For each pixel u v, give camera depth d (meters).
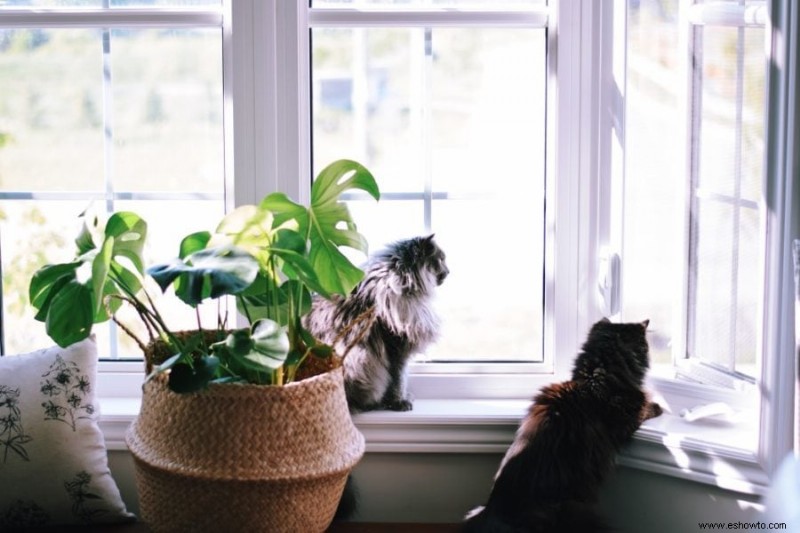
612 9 2.27
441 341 2.46
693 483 2.12
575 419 2.15
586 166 2.35
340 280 1.97
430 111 2.38
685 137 2.20
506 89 2.38
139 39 2.35
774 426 1.96
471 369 2.44
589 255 2.37
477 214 2.42
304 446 1.76
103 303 1.88
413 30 2.35
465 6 2.35
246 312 1.97
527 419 2.20
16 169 2.40
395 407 2.33
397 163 2.40
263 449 1.74
